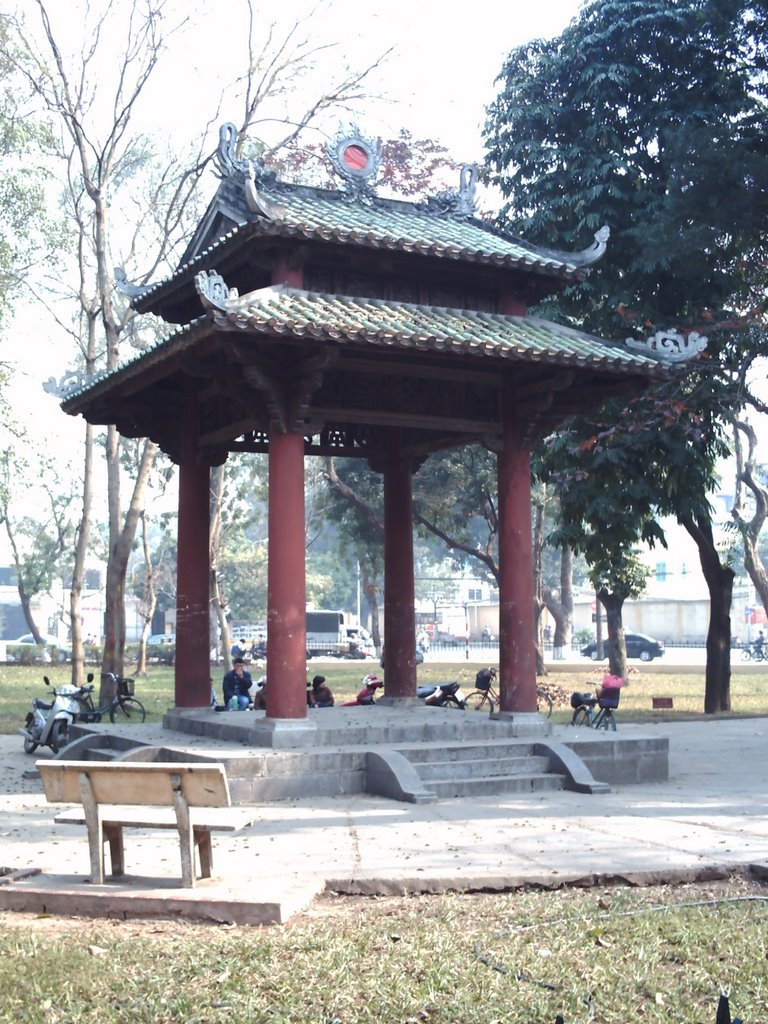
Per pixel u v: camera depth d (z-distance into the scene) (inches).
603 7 1024.2
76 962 271.0
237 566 3243.1
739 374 970.7
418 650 2608.3
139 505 1159.0
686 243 900.6
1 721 1031.6
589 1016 241.3
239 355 556.7
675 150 905.5
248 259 606.9
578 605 3742.6
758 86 1011.9
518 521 648.4
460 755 578.9
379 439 773.3
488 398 657.6
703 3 999.0
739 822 469.7
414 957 277.0
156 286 692.7
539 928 305.4
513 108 1065.5
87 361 1187.3
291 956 277.3
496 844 418.3
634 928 304.8
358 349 567.8
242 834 442.3
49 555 2721.5
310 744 576.7
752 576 1510.8
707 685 1145.4
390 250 598.9
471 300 653.9
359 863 382.6
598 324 1030.4
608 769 599.2
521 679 637.3
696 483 1024.2
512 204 1082.1
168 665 2506.2
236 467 2000.5
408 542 770.8
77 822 351.6
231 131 664.4
